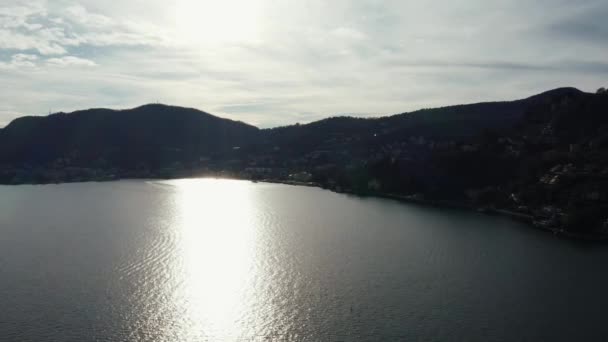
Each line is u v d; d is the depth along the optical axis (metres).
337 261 153.50
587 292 125.56
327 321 107.38
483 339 99.38
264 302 118.19
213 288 127.69
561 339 99.88
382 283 131.88
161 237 187.75
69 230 199.50
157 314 110.44
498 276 138.50
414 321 107.38
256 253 163.88
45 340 96.88
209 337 100.06
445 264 150.50
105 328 102.75
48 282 130.00
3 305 113.88
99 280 132.25
